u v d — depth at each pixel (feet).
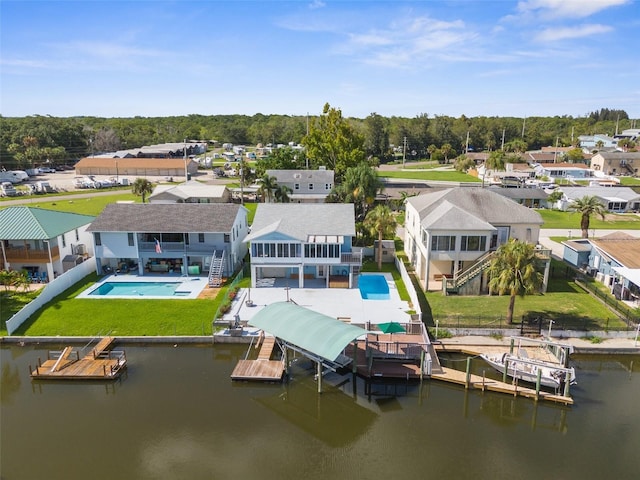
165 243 165.99
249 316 134.10
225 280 163.63
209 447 86.79
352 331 105.81
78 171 433.48
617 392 104.37
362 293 152.66
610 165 447.83
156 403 99.76
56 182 386.32
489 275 144.87
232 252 169.37
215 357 118.32
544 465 82.99
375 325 124.16
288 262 154.40
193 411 97.35
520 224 159.22
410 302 144.46
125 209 173.78
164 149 528.22
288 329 110.22
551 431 92.48
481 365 114.52
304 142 349.20
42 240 157.58
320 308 139.54
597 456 85.25
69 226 172.45
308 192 300.20
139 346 122.42
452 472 81.20
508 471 81.46
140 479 78.74
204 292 152.66
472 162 491.31
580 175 424.46
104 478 78.89
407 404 101.50
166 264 172.76
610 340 121.08
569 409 99.04
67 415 95.55
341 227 158.10
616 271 144.77
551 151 557.74
